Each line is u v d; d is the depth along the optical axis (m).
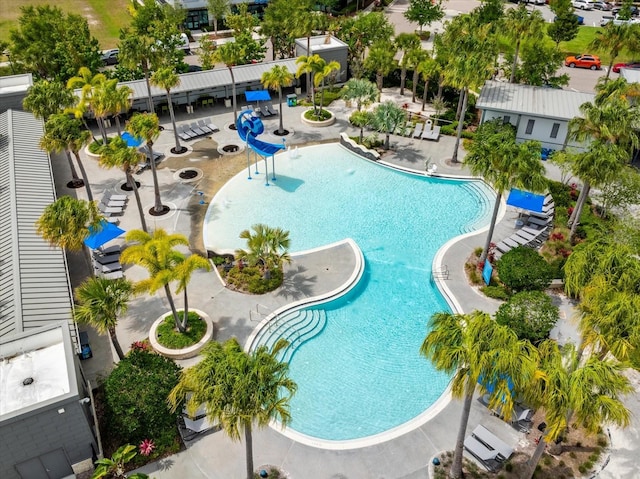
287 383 19.62
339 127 56.22
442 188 45.81
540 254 36.75
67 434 22.14
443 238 39.75
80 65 56.88
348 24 69.44
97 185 45.53
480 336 19.16
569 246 37.09
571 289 26.11
